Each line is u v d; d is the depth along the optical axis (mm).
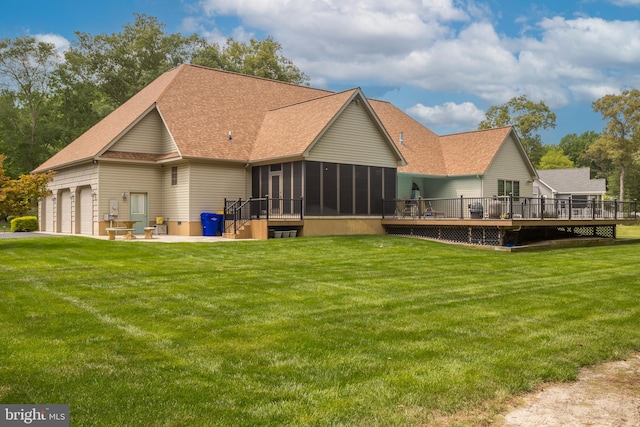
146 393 5121
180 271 12836
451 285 11562
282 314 8508
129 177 25234
